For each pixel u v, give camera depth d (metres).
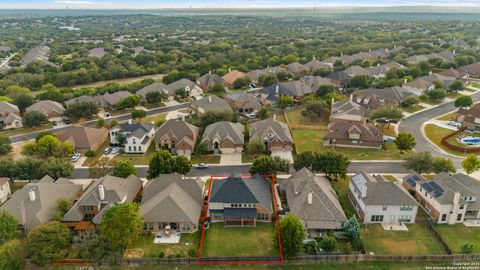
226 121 128.38
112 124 138.38
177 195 81.12
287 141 116.81
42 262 65.62
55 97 165.50
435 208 79.94
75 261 67.38
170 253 69.69
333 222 75.06
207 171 105.06
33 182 92.88
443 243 71.62
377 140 118.25
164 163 93.38
